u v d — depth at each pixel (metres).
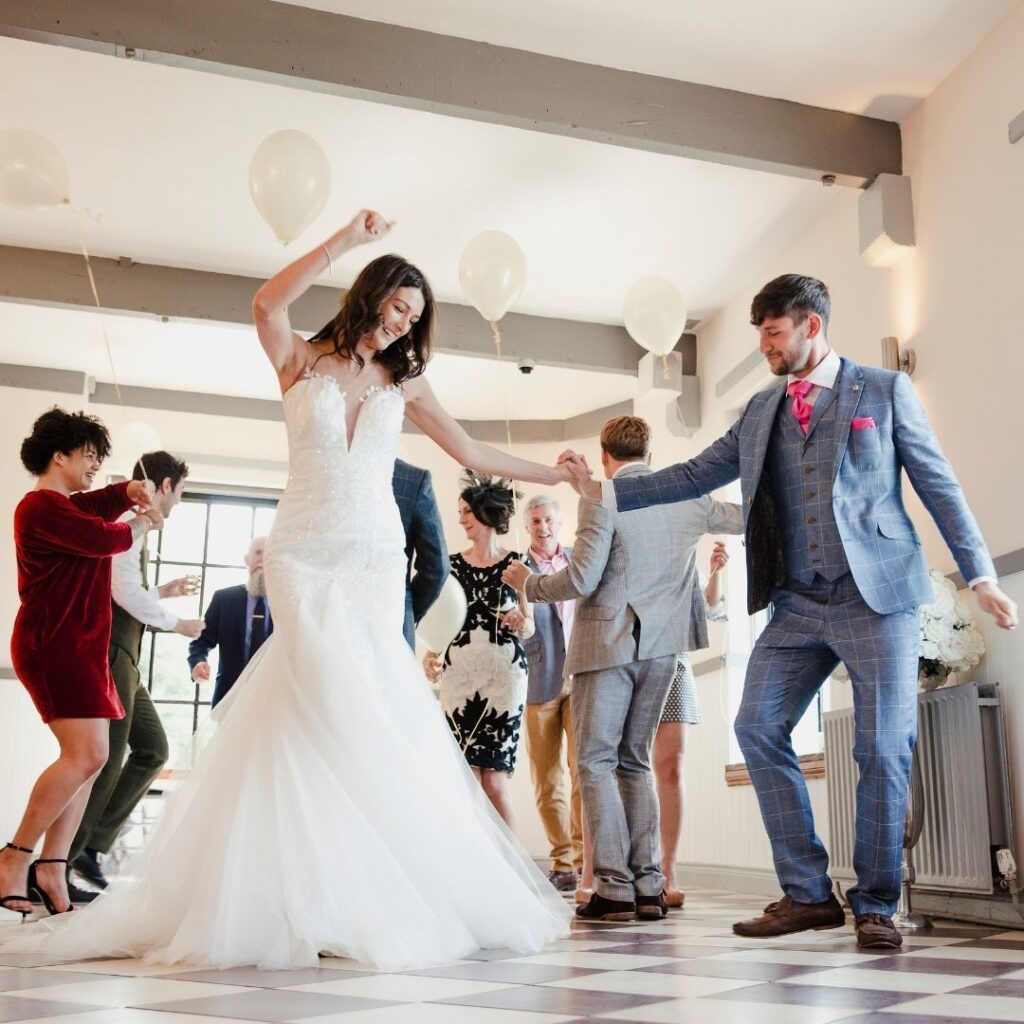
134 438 6.31
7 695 6.90
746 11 3.90
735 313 6.13
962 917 3.42
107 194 5.21
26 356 7.19
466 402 7.99
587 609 3.25
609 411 8.08
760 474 2.65
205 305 5.98
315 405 2.47
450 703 3.96
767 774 2.62
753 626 5.91
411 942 2.01
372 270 2.55
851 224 4.81
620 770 3.30
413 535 3.14
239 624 4.69
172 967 1.95
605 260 5.81
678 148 4.27
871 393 2.61
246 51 3.82
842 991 1.67
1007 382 3.59
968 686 3.29
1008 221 3.65
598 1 3.88
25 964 2.01
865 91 4.29
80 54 4.12
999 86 3.78
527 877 2.55
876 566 2.50
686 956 2.17
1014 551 3.40
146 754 4.28
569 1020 1.38
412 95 3.99
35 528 2.96
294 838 2.04
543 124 4.15
